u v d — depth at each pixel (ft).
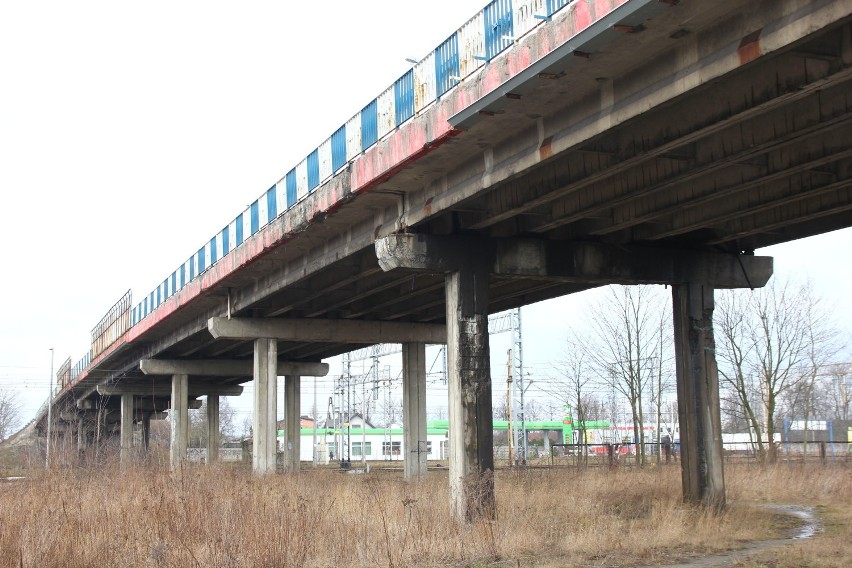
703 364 75.46
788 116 48.19
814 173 58.34
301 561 46.21
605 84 48.55
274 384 127.65
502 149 58.29
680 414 75.97
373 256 92.22
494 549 51.55
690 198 61.67
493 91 50.19
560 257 72.64
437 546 52.29
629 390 142.31
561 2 46.85
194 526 50.85
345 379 263.49
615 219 68.90
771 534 61.46
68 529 49.73
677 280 75.92
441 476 118.93
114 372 233.14
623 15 39.81
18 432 366.84
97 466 85.05
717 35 40.75
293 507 59.93
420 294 114.21
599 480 85.05
